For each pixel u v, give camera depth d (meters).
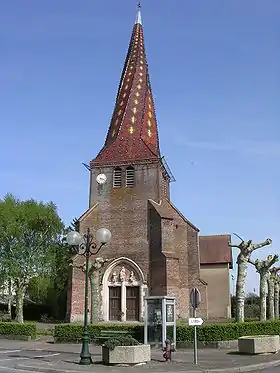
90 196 43.91
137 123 46.88
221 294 51.62
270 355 20.70
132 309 39.94
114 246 41.69
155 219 40.91
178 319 38.34
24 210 49.12
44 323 48.69
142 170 43.41
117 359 17.55
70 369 16.69
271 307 38.56
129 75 50.28
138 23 53.62
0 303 60.53
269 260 33.91
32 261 48.66
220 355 20.91
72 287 39.47
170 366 17.47
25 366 17.50
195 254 42.16
